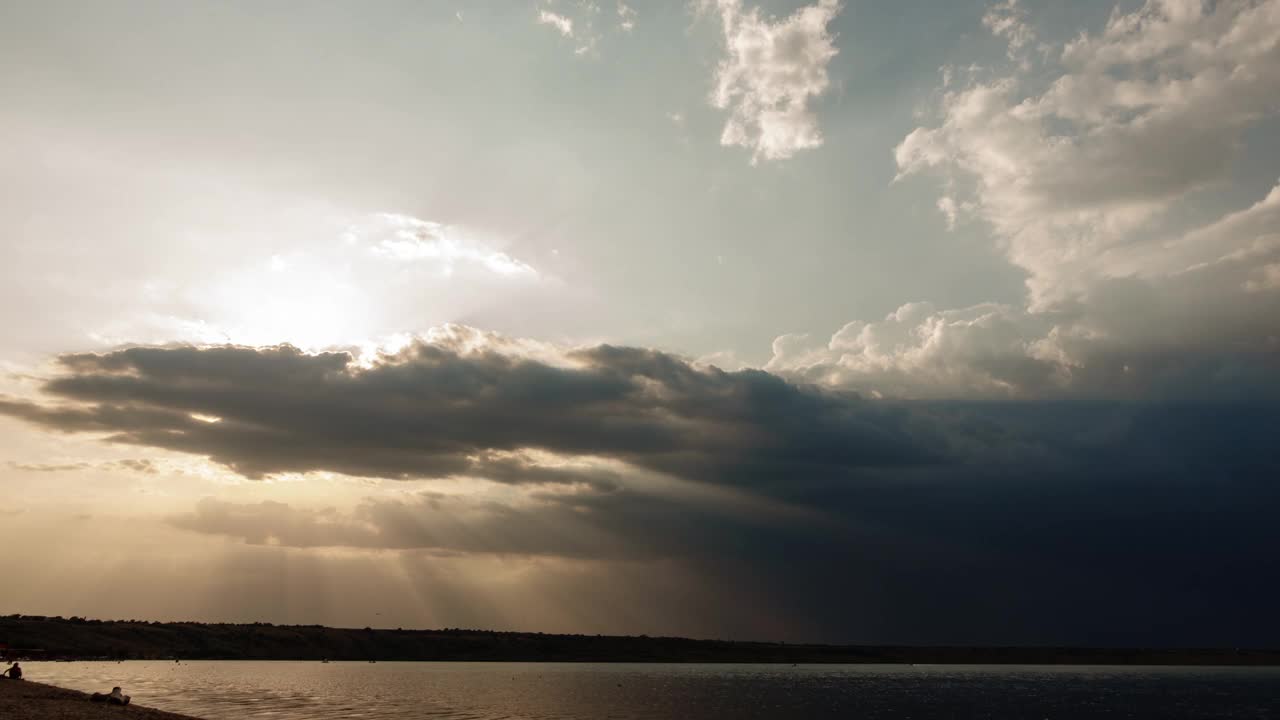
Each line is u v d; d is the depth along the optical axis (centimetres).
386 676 19062
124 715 6544
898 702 14612
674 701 13712
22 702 6838
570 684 18425
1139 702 15275
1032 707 13875
